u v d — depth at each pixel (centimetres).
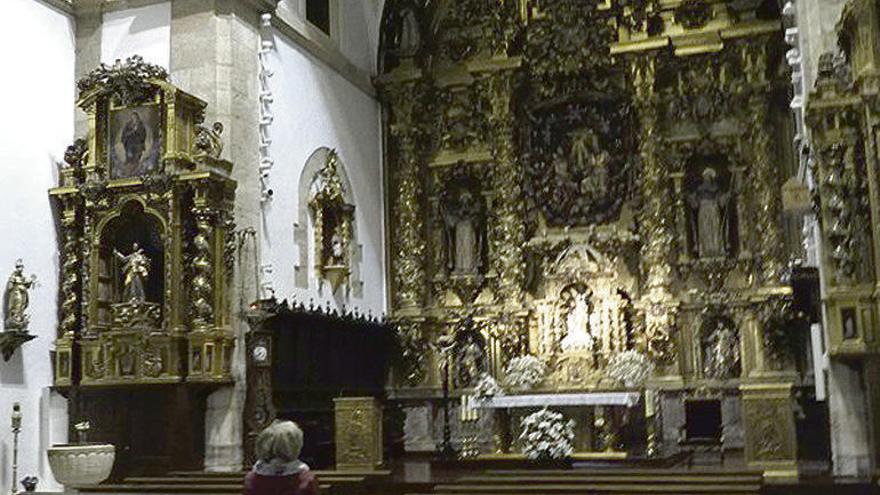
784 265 2130
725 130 2223
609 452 1911
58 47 1848
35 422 1695
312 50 2139
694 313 2169
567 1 2341
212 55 1802
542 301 2220
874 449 1425
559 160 2331
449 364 2261
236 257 1772
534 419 1666
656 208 2198
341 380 2122
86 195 1756
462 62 2427
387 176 2456
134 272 1722
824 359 1669
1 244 1650
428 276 2388
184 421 1669
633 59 2262
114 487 1064
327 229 2164
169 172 1711
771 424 1367
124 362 1692
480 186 2389
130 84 1764
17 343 1641
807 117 1491
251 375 1730
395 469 1770
